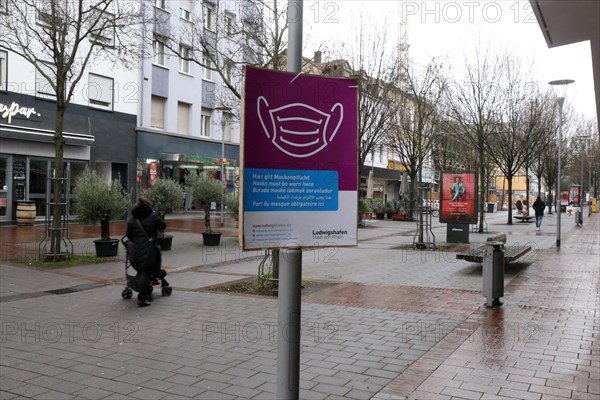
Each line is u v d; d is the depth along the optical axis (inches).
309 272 442.3
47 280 388.8
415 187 1305.4
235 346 223.5
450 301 319.6
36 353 212.8
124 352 214.7
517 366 196.7
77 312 289.0
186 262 505.0
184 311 291.9
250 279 401.4
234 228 879.7
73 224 881.5
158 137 1065.5
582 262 503.5
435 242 677.9
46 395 168.6
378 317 277.0
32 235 684.7
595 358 205.8
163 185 609.6
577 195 1734.7
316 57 648.4
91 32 522.6
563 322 264.7
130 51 558.9
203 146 1184.8
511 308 298.8
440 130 1120.8
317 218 121.6
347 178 124.6
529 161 1149.1
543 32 218.8
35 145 839.7
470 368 194.5
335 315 281.7
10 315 280.8
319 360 204.4
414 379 183.5
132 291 340.5
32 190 847.1
